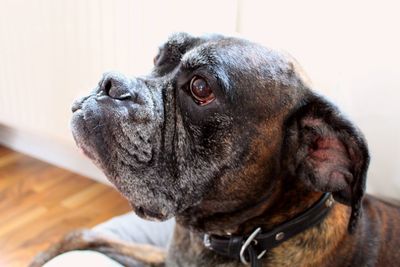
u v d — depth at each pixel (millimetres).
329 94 742
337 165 527
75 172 1159
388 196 729
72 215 1013
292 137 536
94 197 1075
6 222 981
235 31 769
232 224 563
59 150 1165
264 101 511
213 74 494
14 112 1085
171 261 634
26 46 997
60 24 933
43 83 1005
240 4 781
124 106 498
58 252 707
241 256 559
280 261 563
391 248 599
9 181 1112
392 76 684
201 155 519
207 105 506
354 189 519
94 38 901
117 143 495
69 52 943
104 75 517
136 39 851
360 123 715
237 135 513
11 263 882
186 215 572
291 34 754
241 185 536
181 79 520
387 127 701
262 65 513
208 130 511
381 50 684
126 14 846
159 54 575
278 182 547
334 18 715
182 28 793
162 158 522
